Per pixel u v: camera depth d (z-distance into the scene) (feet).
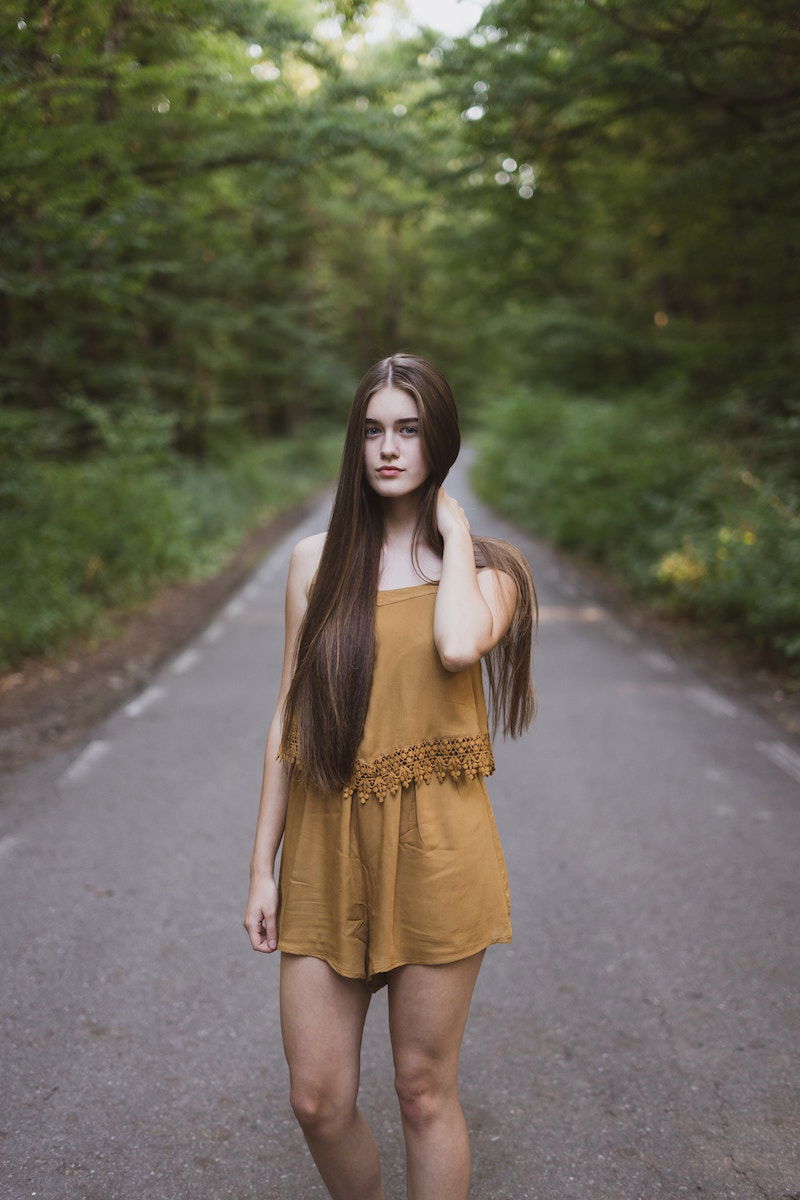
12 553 28.48
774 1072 8.90
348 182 35.91
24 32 17.78
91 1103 8.47
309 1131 5.99
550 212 33.68
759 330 38.19
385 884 5.74
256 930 6.17
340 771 5.77
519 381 74.74
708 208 30.73
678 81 22.90
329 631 5.83
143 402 43.93
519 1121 8.30
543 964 10.81
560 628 29.66
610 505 40.55
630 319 61.62
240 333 75.61
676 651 26.55
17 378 38.73
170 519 40.42
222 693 22.53
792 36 21.17
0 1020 9.66
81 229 22.84
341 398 111.34
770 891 12.42
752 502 29.96
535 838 14.20
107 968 10.65
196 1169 7.72
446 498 6.12
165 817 14.96
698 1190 7.48
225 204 38.99
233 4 22.29
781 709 20.84
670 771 16.98
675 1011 9.87
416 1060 5.92
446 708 5.83
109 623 30.25
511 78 24.36
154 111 26.40
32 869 13.14
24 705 21.56
